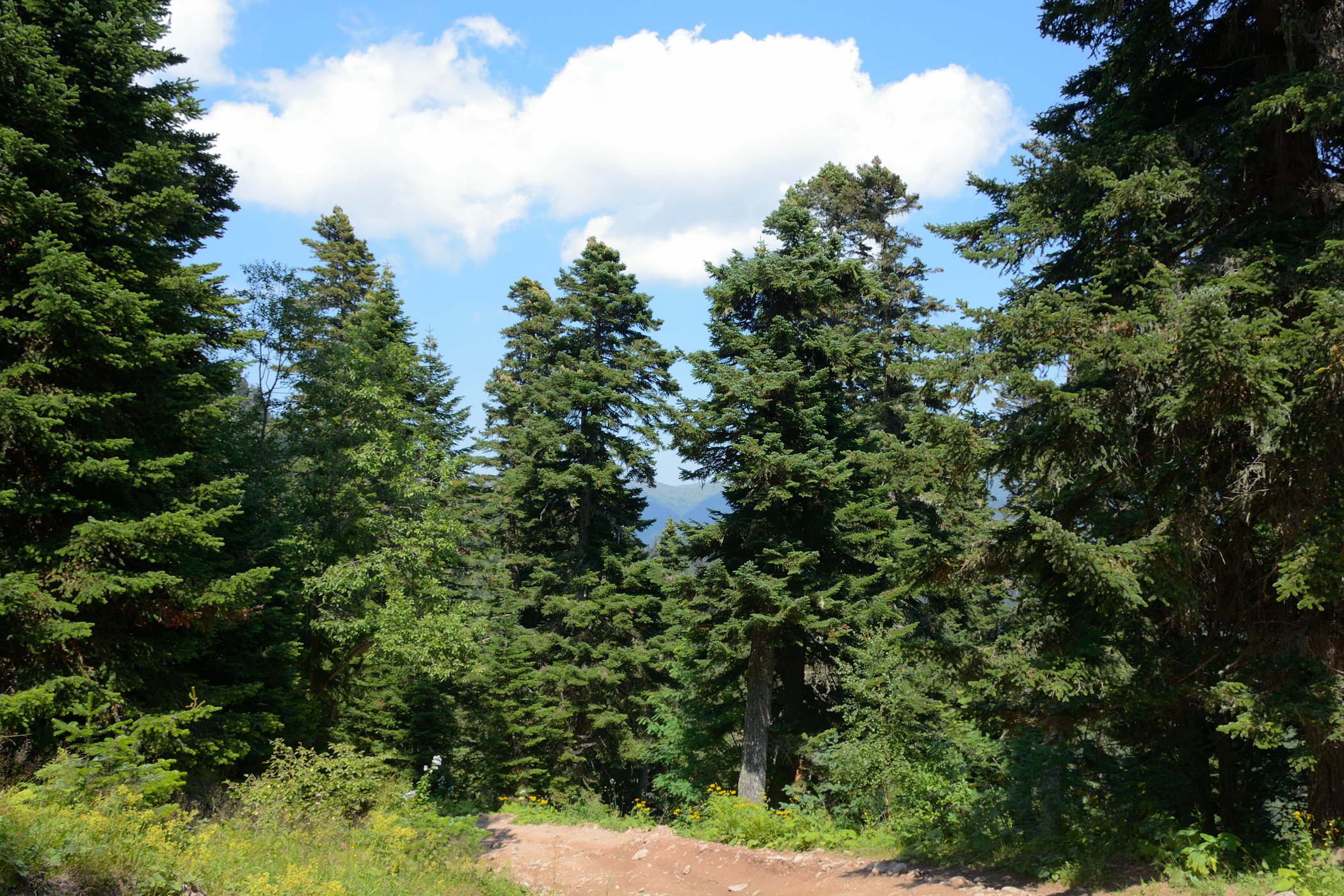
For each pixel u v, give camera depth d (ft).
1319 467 27.07
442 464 69.05
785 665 71.61
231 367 44.32
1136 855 31.89
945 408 36.40
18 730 33.19
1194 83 37.55
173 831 25.62
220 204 67.00
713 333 71.15
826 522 68.80
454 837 49.34
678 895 44.14
